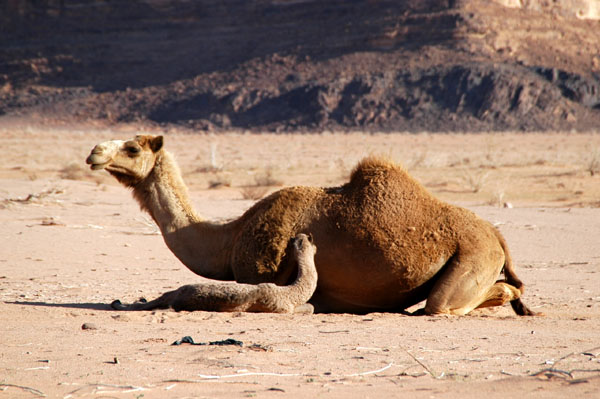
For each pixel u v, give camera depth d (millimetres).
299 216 30828
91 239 62094
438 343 24312
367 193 30609
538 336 26031
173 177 33156
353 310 31469
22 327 26859
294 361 21250
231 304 29859
